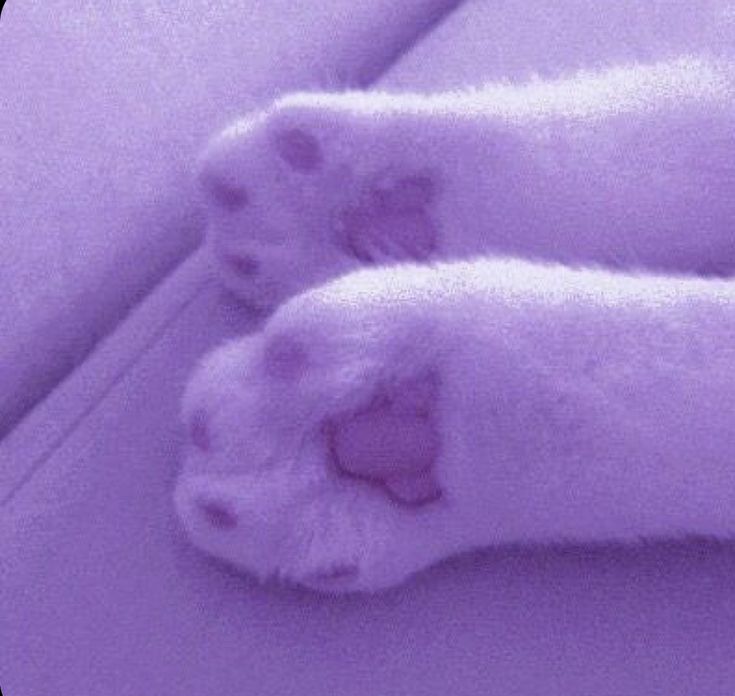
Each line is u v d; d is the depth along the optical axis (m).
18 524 0.28
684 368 0.27
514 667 0.27
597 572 0.28
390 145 0.29
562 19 0.34
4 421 0.29
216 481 0.28
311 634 0.28
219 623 0.28
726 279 0.29
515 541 0.28
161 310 0.31
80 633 0.28
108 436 0.29
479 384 0.27
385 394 0.27
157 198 0.31
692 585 0.28
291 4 0.33
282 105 0.29
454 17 0.34
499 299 0.27
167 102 0.32
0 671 0.27
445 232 0.30
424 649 0.27
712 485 0.27
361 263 0.30
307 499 0.28
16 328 0.29
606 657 0.27
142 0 0.32
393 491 0.28
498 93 0.31
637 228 0.30
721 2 0.34
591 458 0.27
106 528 0.28
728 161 0.29
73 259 0.30
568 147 0.30
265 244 0.30
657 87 0.30
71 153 0.31
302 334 0.27
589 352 0.27
